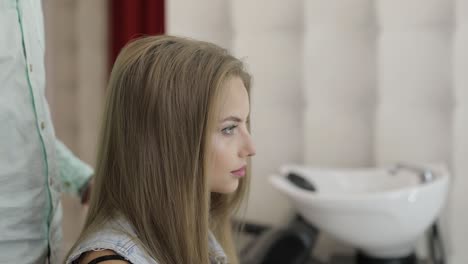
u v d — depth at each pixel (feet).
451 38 4.75
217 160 2.20
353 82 5.07
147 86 2.06
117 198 2.16
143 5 6.19
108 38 6.54
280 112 5.31
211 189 2.33
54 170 2.42
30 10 2.28
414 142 4.96
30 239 2.28
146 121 2.07
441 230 5.00
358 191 4.76
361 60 5.02
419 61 4.86
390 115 5.00
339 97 5.12
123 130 2.12
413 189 3.82
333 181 4.82
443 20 4.76
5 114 2.12
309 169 4.86
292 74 5.21
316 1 5.06
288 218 5.34
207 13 5.38
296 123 5.27
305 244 4.53
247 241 5.40
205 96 2.07
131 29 6.14
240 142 2.27
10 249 2.20
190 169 2.09
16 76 2.17
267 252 4.28
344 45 5.05
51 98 6.91
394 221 3.86
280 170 4.75
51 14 6.81
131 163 2.11
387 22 4.90
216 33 5.39
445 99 4.84
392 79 4.95
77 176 3.18
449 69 4.78
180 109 2.06
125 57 2.19
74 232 6.58
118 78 2.15
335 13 5.03
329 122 5.18
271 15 5.20
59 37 6.87
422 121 4.92
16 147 2.17
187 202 2.10
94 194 2.23
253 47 5.29
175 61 2.08
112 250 1.96
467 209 4.90
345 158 5.17
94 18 6.64
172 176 2.09
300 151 5.29
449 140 4.86
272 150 5.37
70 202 6.57
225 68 2.14
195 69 2.09
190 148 2.09
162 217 2.12
